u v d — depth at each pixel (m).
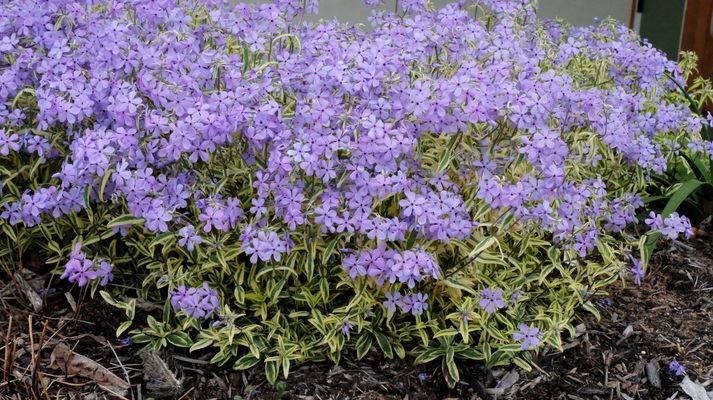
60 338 0.88
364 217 0.79
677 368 0.91
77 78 0.83
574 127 0.95
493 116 0.82
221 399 0.84
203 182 0.85
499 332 0.89
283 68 0.89
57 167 0.93
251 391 0.84
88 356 0.86
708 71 2.03
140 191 0.79
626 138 0.92
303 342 0.87
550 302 0.98
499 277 0.91
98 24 0.91
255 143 0.82
